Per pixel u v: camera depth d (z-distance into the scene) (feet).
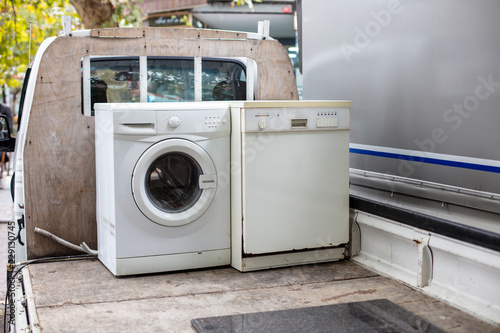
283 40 41.52
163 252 12.50
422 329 9.23
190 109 12.43
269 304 10.62
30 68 15.07
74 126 13.35
